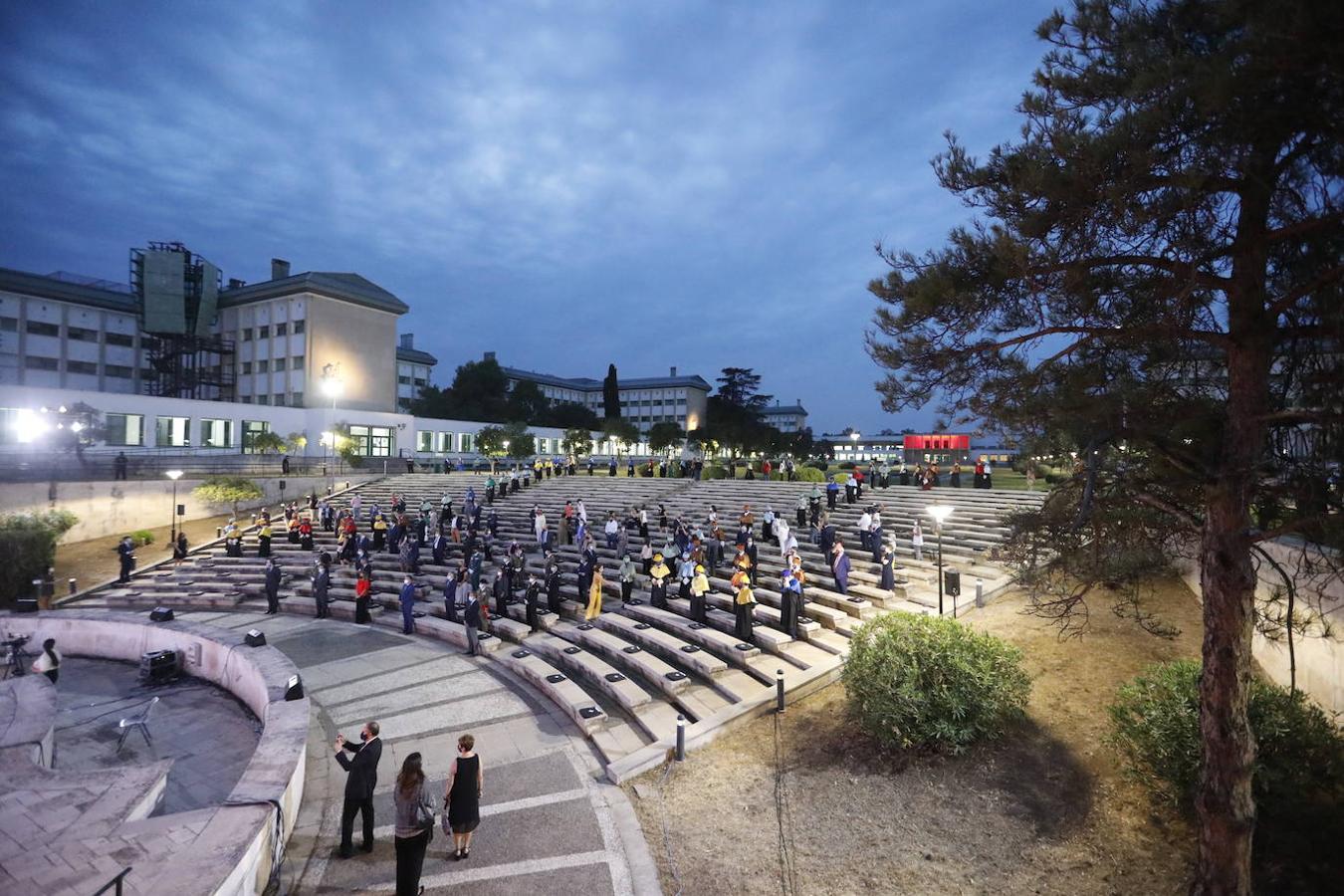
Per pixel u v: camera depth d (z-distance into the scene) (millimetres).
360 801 8547
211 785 10922
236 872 6906
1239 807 6246
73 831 7773
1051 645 12641
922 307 7055
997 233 6879
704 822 8906
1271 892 6449
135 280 60781
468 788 8227
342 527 27156
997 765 9297
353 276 65375
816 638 14594
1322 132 5277
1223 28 5754
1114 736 8727
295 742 9891
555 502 33719
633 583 20375
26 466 31141
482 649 16875
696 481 36000
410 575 23656
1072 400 6699
